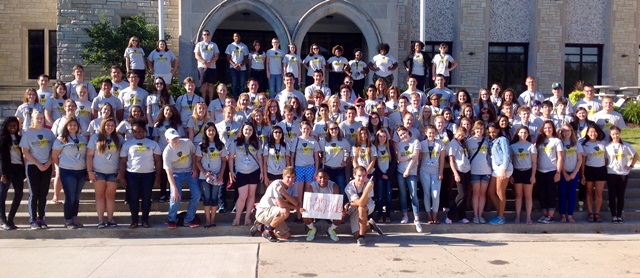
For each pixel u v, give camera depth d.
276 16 17.58
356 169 8.94
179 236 9.27
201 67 13.98
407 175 9.71
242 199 9.43
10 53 20.02
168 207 10.19
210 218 9.44
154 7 18.78
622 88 20.17
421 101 11.66
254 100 11.62
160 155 9.37
